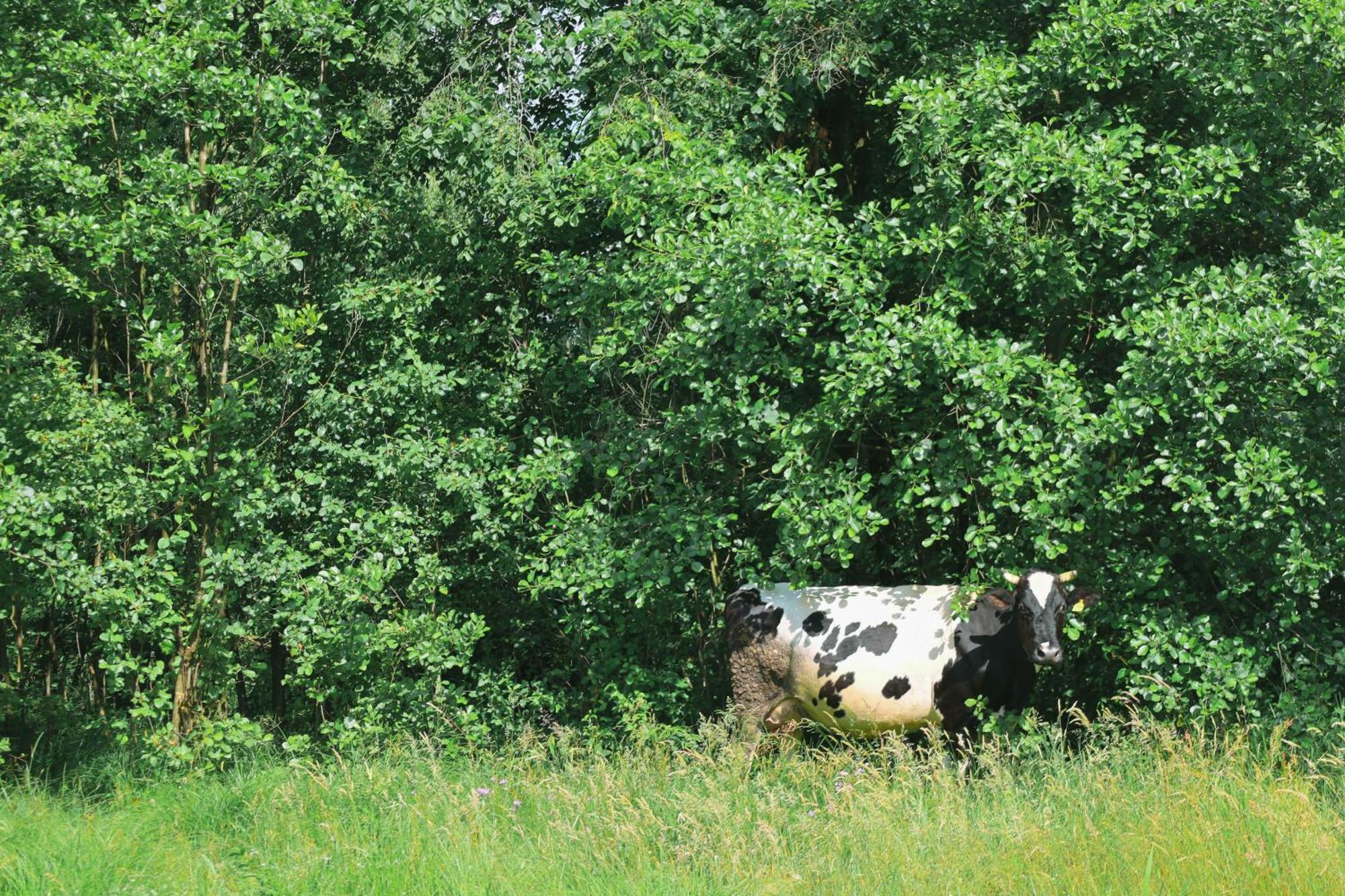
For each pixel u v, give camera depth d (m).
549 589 12.70
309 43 12.57
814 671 10.59
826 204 11.91
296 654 11.94
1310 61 10.40
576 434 13.32
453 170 13.06
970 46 12.16
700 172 11.36
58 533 11.97
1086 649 11.21
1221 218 11.30
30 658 17.80
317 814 8.33
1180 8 10.52
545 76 12.95
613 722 12.11
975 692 10.27
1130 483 9.85
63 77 11.12
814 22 12.47
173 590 12.00
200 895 6.87
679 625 12.84
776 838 7.35
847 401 10.64
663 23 12.70
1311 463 10.13
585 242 13.49
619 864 7.19
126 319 12.43
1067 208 10.84
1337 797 8.09
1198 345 9.40
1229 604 10.55
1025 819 7.54
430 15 12.51
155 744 10.81
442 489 12.32
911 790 8.52
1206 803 7.45
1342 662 10.08
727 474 12.38
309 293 13.40
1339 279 9.70
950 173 10.88
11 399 10.56
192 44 11.27
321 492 12.78
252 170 11.62
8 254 10.52
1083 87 11.47
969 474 10.66
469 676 13.23
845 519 10.38
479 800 8.27
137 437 11.08
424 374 12.30
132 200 10.97
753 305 10.77
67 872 6.95
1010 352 10.14
